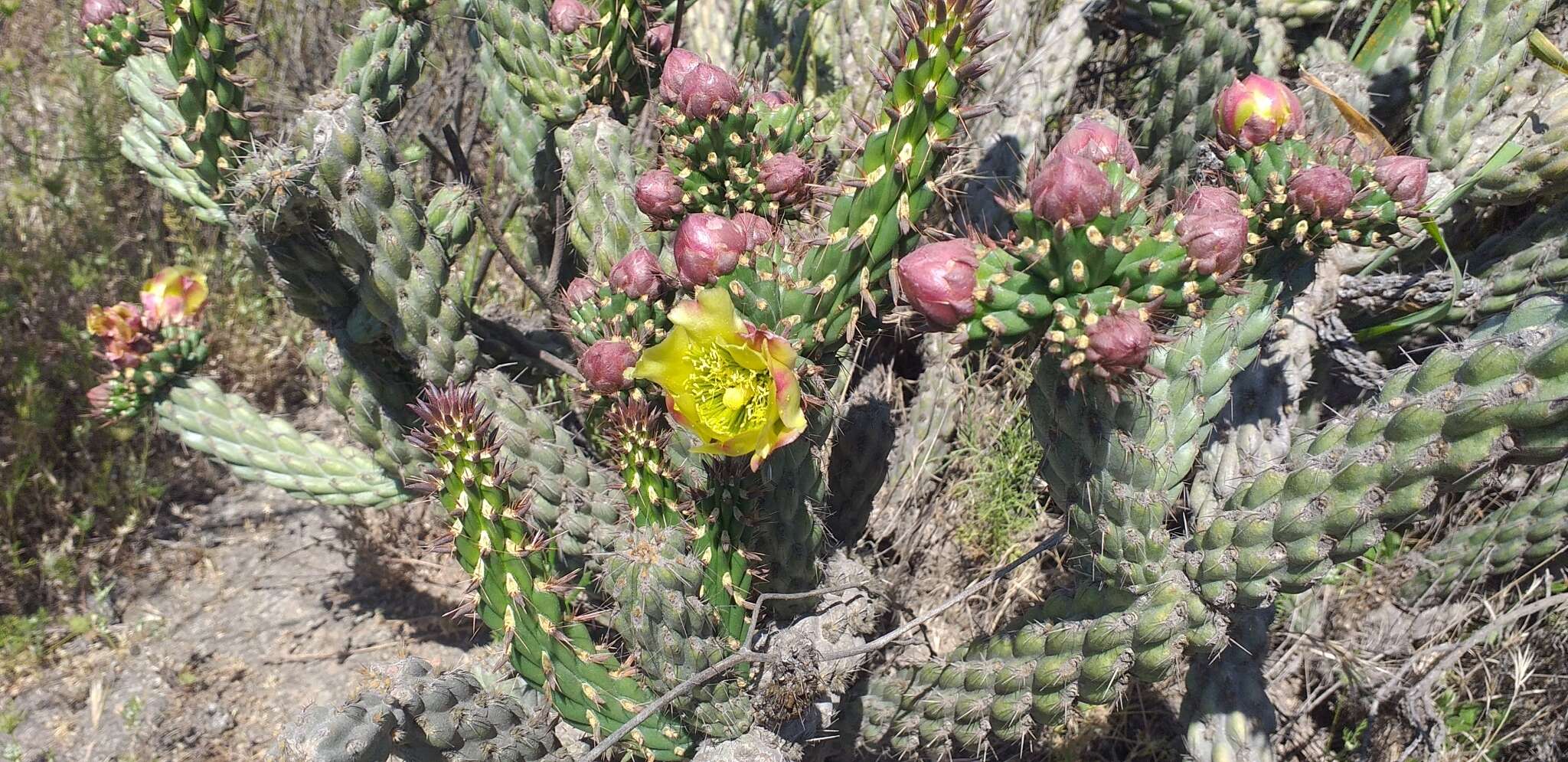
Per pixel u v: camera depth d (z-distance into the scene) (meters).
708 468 1.80
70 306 3.93
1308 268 1.82
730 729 1.89
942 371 2.95
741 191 1.67
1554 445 1.31
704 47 3.38
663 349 1.40
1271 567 1.62
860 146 1.53
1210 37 2.69
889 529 2.94
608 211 1.98
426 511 3.50
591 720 1.89
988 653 2.04
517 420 2.06
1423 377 1.45
